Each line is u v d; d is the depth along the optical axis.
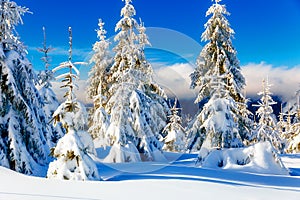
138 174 9.30
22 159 10.59
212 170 10.68
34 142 11.57
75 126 8.19
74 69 8.09
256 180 9.41
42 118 13.41
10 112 11.02
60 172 7.61
